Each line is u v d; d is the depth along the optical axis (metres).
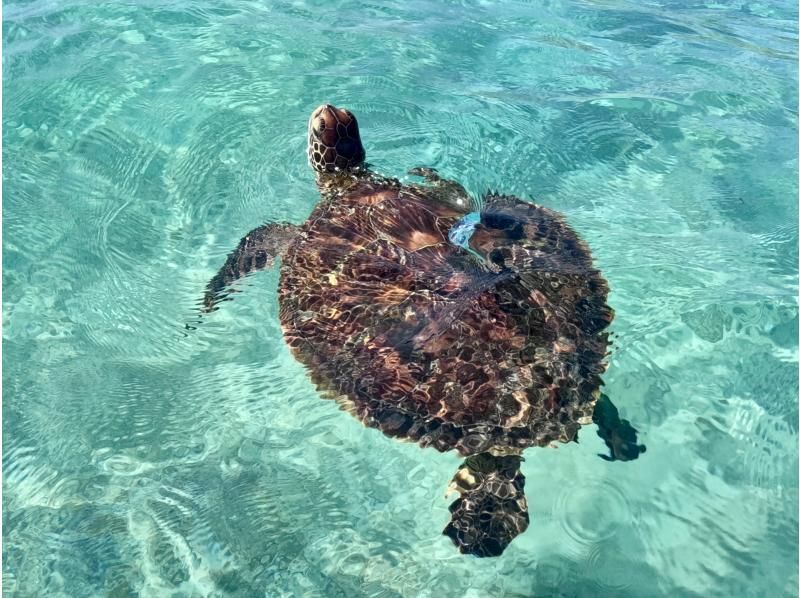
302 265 1.07
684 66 1.83
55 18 1.84
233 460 0.94
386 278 0.99
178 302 1.14
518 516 0.85
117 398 1.01
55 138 1.42
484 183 1.34
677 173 1.41
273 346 1.08
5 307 1.12
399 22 2.00
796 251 1.21
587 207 1.31
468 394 0.87
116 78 1.58
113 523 0.88
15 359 1.05
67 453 0.95
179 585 0.83
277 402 1.01
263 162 1.39
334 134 1.28
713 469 0.91
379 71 1.70
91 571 0.83
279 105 1.54
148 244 1.23
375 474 0.93
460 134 1.48
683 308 1.09
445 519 0.89
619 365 1.01
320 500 0.90
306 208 1.29
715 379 1.00
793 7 2.38
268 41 1.79
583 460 0.92
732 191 1.36
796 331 1.06
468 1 2.21
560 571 0.83
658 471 0.91
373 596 0.82
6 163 1.36
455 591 0.83
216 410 1.00
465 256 1.04
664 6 2.33
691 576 0.82
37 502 0.90
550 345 0.91
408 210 1.13
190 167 1.37
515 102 1.62
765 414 0.96
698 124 1.56
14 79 1.57
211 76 1.61
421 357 0.90
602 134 1.51
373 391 0.89
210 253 1.22
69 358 1.06
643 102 1.63
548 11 2.18
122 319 1.12
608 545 0.85
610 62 1.85
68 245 1.22
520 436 0.86
